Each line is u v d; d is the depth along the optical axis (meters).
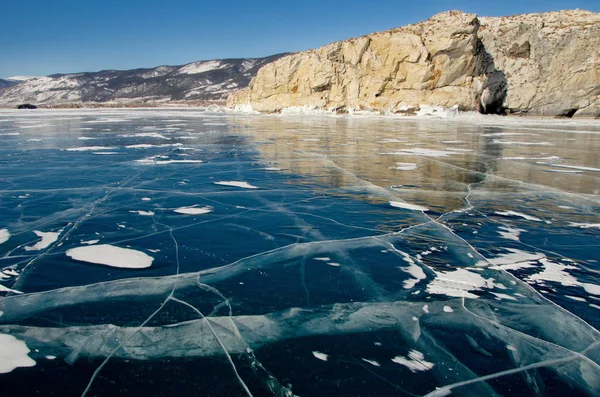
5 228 3.59
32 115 28.53
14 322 2.07
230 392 1.58
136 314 2.16
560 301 2.32
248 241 3.32
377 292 2.43
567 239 3.36
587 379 1.67
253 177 6.00
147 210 4.21
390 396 1.56
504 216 4.04
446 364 1.77
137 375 1.67
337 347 1.89
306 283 2.55
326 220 3.89
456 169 6.70
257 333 2.00
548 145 10.04
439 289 2.47
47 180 5.71
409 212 4.17
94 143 10.37
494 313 2.19
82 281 2.56
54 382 1.62
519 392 1.59
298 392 1.58
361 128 15.77
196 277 2.63
